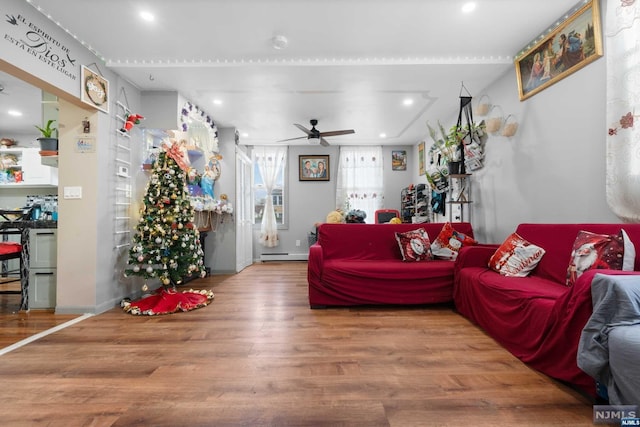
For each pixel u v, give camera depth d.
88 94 2.71
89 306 2.76
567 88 2.42
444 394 1.43
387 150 6.57
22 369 1.69
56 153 2.96
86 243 2.78
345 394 1.44
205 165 4.26
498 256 2.45
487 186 3.55
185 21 2.40
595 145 2.19
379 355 1.85
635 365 1.07
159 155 3.06
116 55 2.90
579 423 1.22
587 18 2.17
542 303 1.63
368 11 2.30
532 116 2.82
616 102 1.93
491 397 1.40
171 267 2.94
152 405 1.35
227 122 4.84
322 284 2.89
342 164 6.51
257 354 1.87
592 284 1.31
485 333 2.23
